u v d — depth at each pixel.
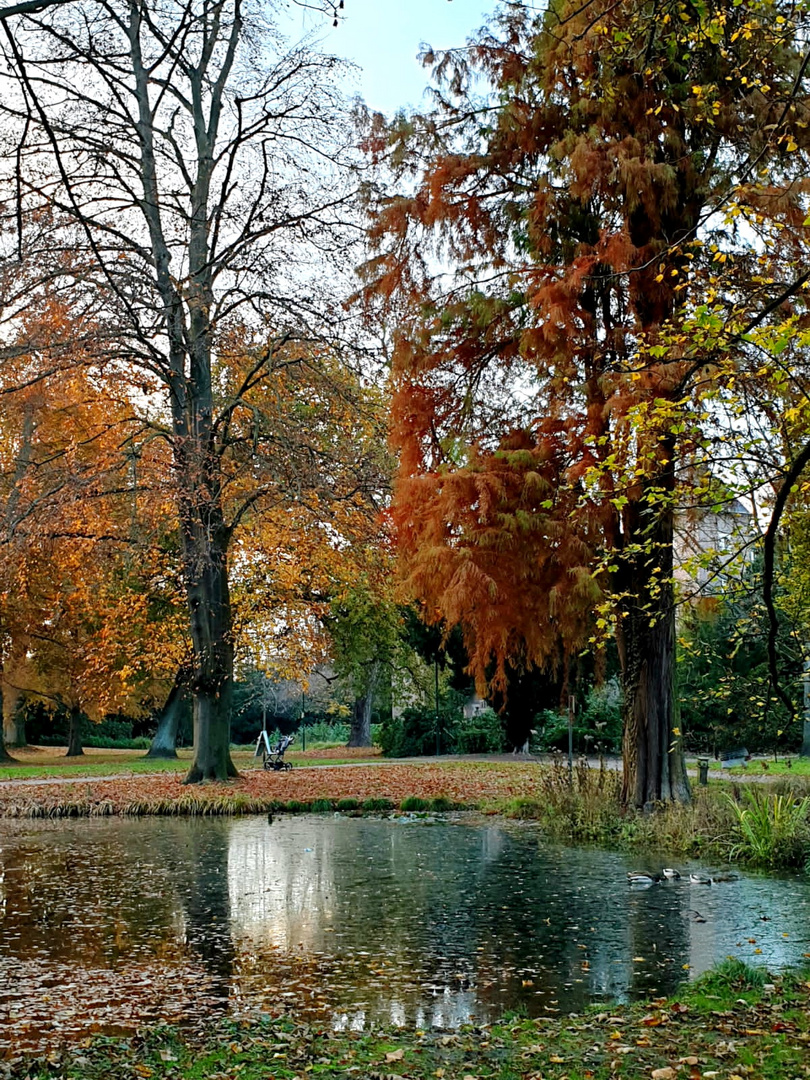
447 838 16.20
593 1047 5.99
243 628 27.73
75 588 31.78
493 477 15.27
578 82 15.22
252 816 19.56
